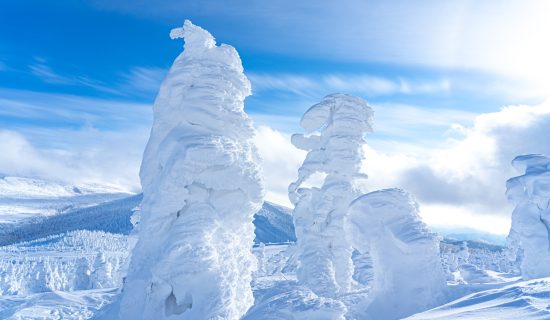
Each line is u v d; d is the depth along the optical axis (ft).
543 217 108.06
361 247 90.38
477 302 64.59
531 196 109.09
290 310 60.90
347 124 127.13
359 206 92.43
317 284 116.57
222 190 76.89
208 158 73.77
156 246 73.56
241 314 74.79
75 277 254.06
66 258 565.94
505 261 289.94
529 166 112.68
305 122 130.93
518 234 112.37
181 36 82.53
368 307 84.58
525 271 110.22
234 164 76.84
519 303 55.67
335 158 125.80
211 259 70.74
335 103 130.00
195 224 71.56
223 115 79.61
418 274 82.94
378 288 87.04
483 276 130.00
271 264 289.74
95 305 149.79
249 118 82.23
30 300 157.89
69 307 145.07
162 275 69.31
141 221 78.74
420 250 83.71
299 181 130.62
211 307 67.87
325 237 123.75
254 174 79.25
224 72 81.66
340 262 122.21
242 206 77.71
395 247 85.92
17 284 284.41
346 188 124.88
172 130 78.38
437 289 82.38
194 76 80.33
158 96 81.35
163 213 72.90
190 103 78.23
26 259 514.68
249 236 80.48
